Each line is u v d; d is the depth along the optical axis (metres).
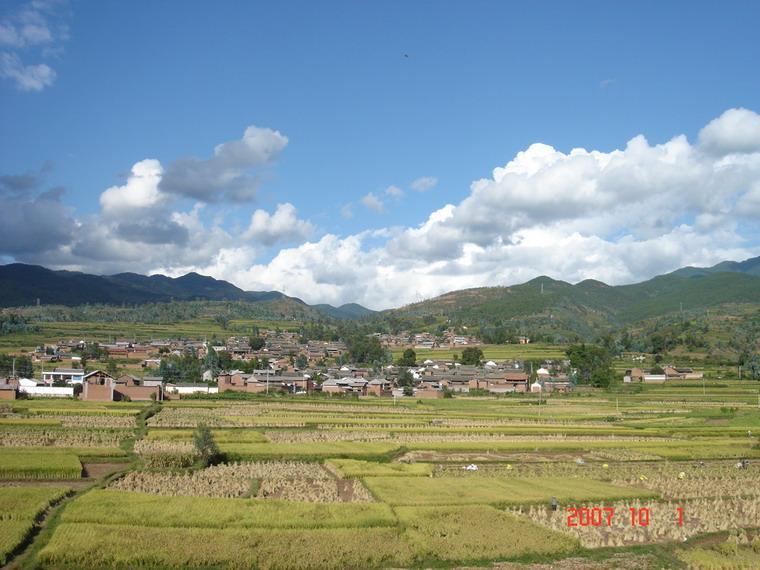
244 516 55.16
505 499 65.75
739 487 79.12
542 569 48.69
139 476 72.31
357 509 58.66
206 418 127.19
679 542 56.56
